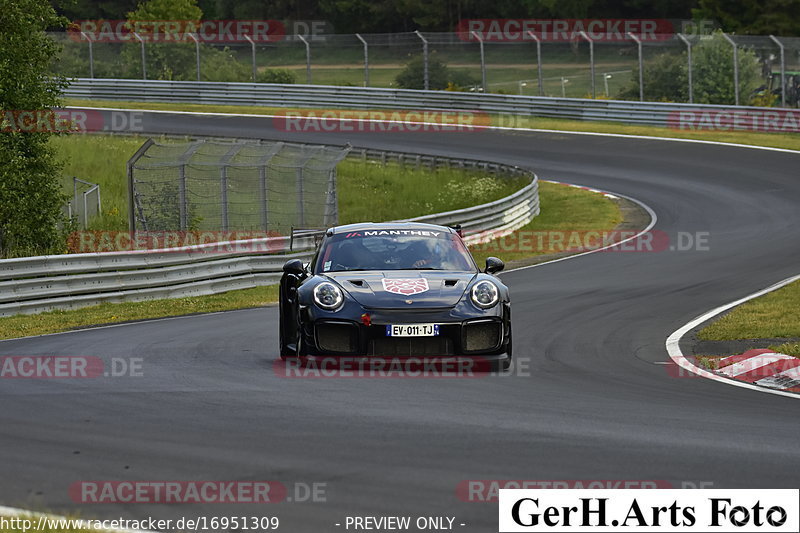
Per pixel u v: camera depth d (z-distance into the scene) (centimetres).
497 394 2847
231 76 18975
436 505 1816
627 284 6034
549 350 3822
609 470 2033
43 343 4200
